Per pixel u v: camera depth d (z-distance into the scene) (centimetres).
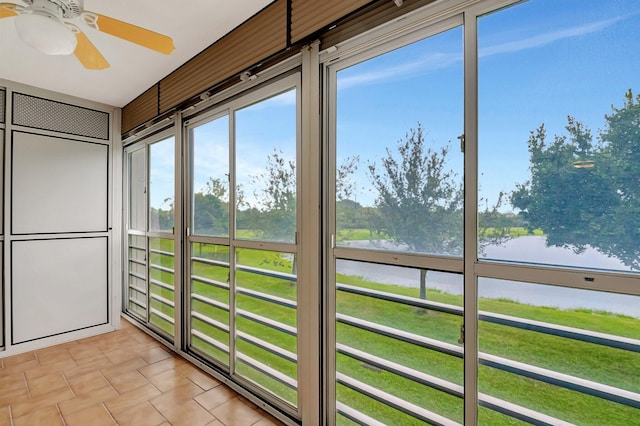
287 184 198
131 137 362
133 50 233
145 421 189
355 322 165
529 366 115
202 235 264
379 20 150
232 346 234
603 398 102
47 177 307
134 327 356
